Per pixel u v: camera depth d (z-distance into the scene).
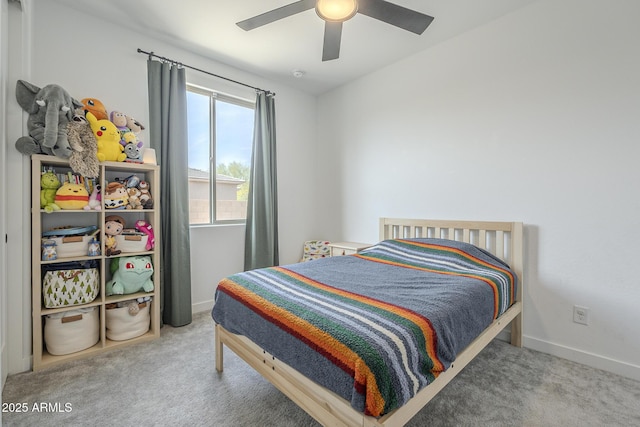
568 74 2.02
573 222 2.01
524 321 2.23
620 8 1.83
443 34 2.54
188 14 2.28
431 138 2.76
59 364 1.94
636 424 1.42
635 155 1.79
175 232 2.59
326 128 3.81
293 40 2.63
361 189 3.41
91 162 2.03
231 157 3.23
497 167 2.35
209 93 3.03
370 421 0.99
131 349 2.17
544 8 2.11
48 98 1.85
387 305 1.40
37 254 1.87
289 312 1.36
